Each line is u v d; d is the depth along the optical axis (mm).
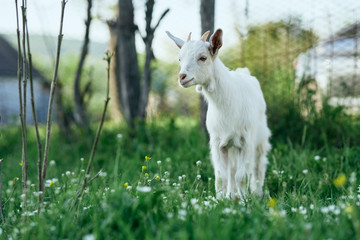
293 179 4078
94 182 3602
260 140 4238
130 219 2344
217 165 3787
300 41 6691
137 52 7781
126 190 3127
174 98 8992
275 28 6715
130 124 7121
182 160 5113
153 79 9008
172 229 2264
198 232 2062
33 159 5922
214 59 3514
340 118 5734
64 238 2328
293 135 5750
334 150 5109
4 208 3131
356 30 6141
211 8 6000
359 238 2094
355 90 6219
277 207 2781
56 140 7020
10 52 19359
